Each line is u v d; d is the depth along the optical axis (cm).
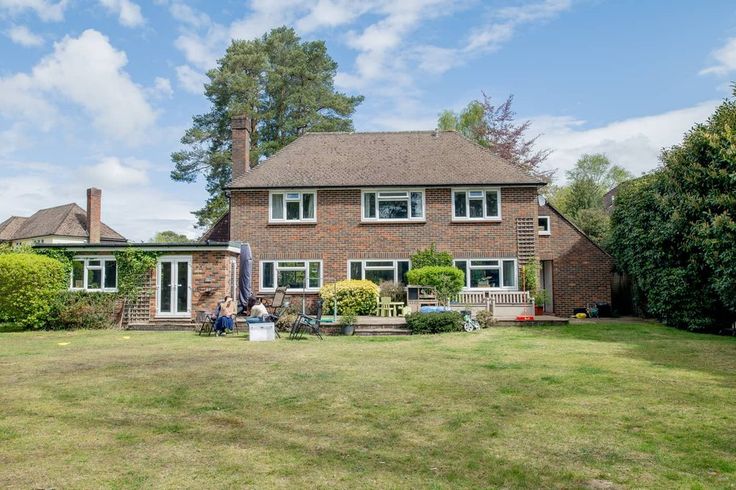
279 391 932
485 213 2456
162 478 537
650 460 583
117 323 2169
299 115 4434
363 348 1486
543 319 2023
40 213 5206
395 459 590
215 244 2162
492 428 703
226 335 1886
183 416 773
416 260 2392
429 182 2441
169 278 2181
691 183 1798
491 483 523
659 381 989
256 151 4125
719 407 801
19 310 2070
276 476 541
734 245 1584
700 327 1809
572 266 2573
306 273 2462
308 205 2497
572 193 3900
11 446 638
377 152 2688
